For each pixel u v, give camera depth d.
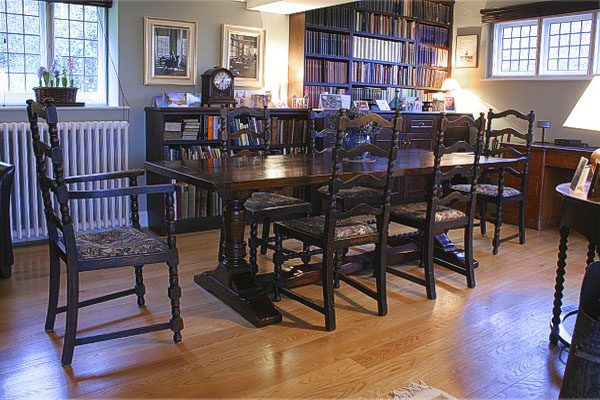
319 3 4.77
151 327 2.46
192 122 4.59
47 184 2.38
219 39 4.98
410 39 6.22
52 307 2.59
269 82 5.38
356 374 2.28
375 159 3.64
